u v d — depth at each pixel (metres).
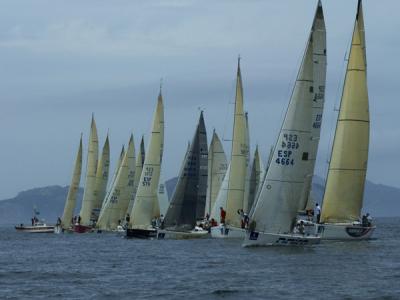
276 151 60.78
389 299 37.94
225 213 86.69
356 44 72.69
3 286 45.28
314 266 51.00
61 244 91.44
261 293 40.12
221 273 48.94
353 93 72.81
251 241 62.38
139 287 43.56
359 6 73.56
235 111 86.75
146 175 93.44
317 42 71.94
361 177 73.06
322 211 72.94
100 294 41.06
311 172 71.12
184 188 91.81
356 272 47.91
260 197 61.38
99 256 67.38
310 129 60.97
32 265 59.44
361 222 73.19
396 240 81.44
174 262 58.09
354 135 72.81
